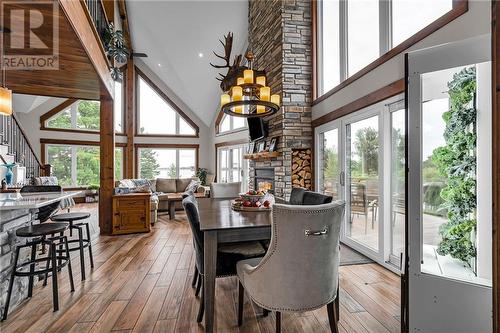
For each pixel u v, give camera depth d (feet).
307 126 15.38
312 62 15.33
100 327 6.58
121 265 10.74
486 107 5.70
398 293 8.27
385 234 10.30
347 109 12.17
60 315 7.10
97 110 31.73
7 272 7.41
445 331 5.55
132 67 32.04
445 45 5.36
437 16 8.29
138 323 6.75
